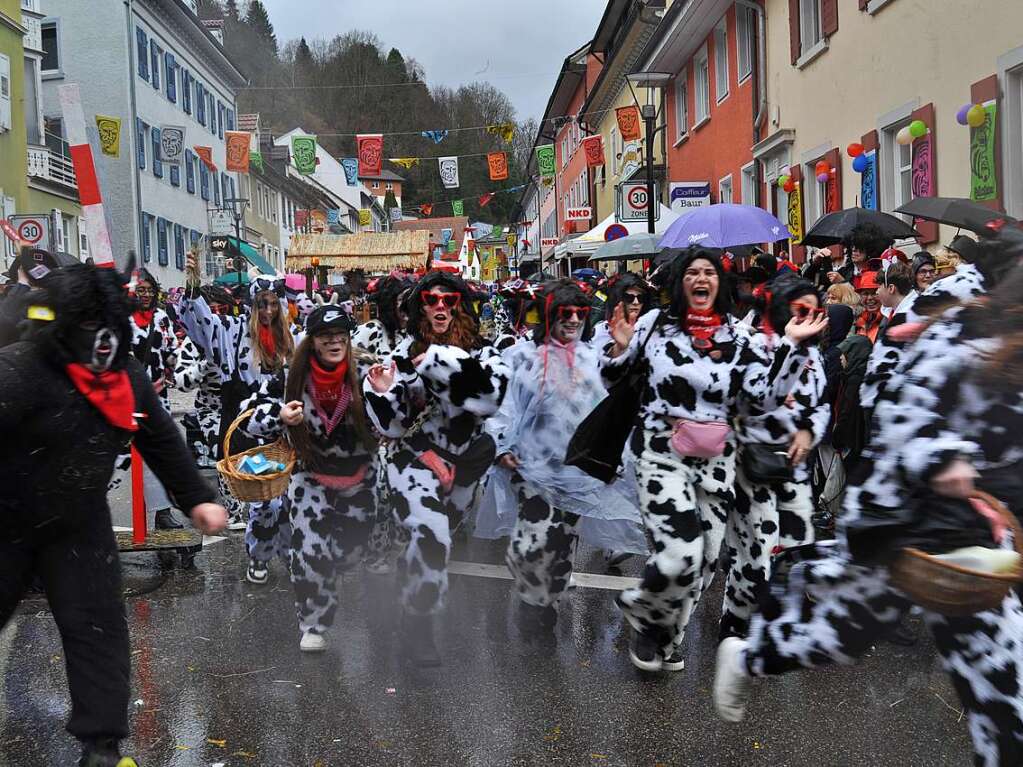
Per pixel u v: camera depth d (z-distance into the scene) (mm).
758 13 18297
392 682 5059
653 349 4988
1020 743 2918
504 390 5168
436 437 5289
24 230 18859
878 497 3053
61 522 3617
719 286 4926
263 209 53094
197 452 10711
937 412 2998
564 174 50250
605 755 4215
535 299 5871
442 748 4301
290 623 6016
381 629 5906
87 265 3586
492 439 5488
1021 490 3119
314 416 5363
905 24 12664
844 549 3250
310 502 5461
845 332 8023
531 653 5480
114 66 34781
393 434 5227
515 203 75812
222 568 7297
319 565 5453
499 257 61906
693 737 4371
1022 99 10477
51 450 3516
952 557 2939
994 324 3018
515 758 4195
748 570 5234
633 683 5008
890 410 3053
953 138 11586
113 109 34750
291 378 5344
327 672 5203
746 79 19531
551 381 5672
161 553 7625
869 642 3275
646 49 24875
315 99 51531
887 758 4145
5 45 27203
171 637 5777
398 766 4141
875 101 13672
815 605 3293
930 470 2936
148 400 3910
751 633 3393
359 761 4191
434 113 43656
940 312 3141
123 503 9945
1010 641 2959
